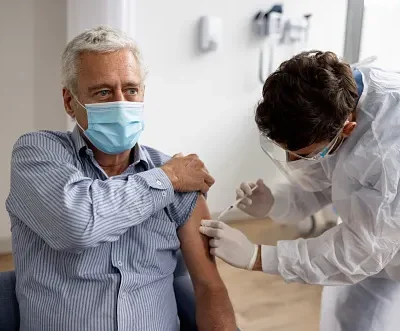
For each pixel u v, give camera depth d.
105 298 1.26
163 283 1.39
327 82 1.18
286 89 1.21
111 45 1.28
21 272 1.29
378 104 1.32
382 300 1.58
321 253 1.42
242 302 2.68
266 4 3.47
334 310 1.74
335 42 3.80
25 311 1.27
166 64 3.22
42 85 3.05
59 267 1.25
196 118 3.45
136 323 1.29
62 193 1.17
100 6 2.64
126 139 1.34
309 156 1.38
